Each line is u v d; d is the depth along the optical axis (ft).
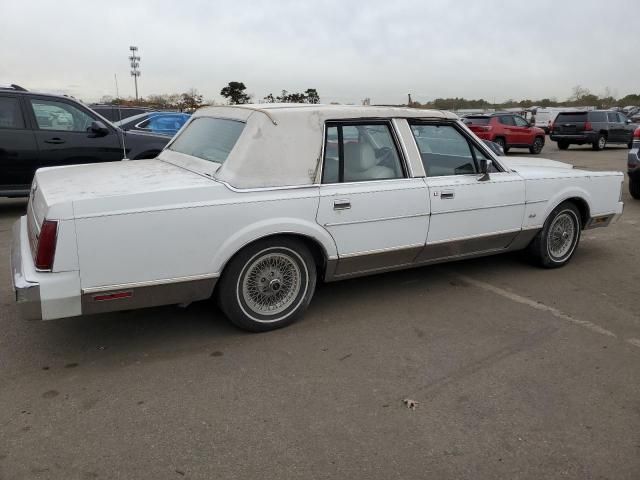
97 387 10.52
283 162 12.36
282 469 8.27
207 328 13.17
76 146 25.90
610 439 9.14
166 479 8.03
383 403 10.09
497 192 15.69
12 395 10.20
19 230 13.38
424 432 9.23
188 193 11.30
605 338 12.96
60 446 8.73
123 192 10.89
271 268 12.73
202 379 10.85
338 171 13.16
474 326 13.53
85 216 10.42
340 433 9.16
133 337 12.67
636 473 8.34
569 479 8.18
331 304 14.82
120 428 9.22
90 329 13.06
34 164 25.12
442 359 11.81
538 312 14.46
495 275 17.40
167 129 39.65
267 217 12.05
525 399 10.29
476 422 9.53
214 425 9.34
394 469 8.31
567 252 18.33
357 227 13.33
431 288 16.15
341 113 13.29
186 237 11.32
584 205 18.19
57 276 10.40
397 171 14.17
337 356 11.89
